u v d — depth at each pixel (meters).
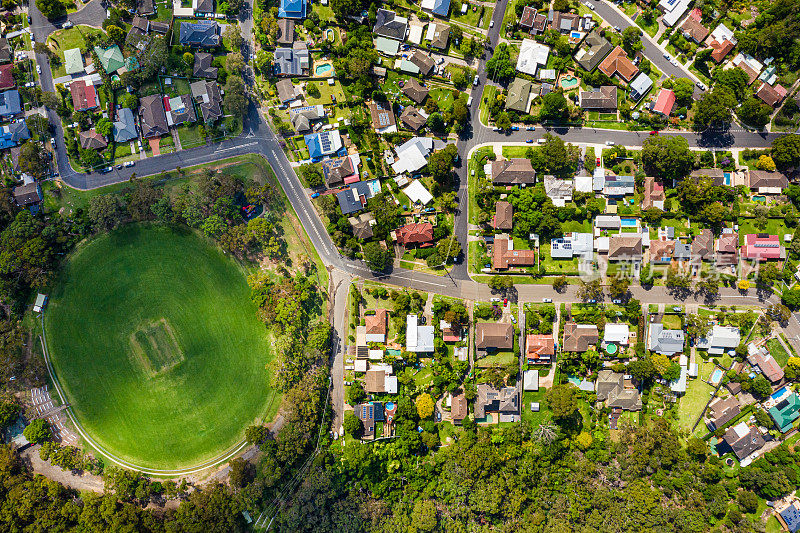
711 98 89.56
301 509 85.56
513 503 85.31
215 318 92.44
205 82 92.38
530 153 92.12
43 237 89.69
